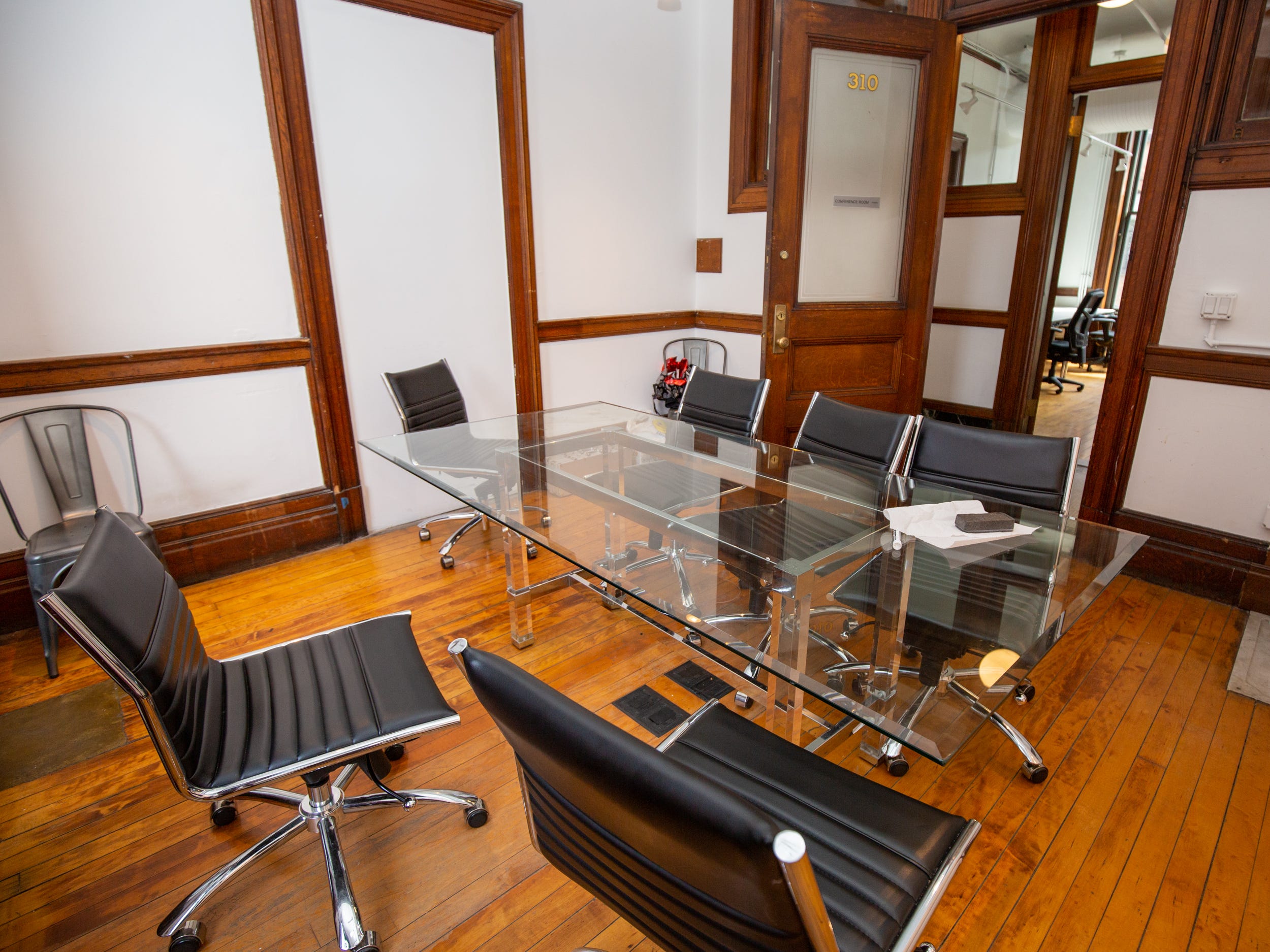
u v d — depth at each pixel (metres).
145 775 1.76
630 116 3.71
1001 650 1.23
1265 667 2.10
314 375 2.88
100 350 2.41
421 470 2.19
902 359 3.23
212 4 2.41
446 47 2.98
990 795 1.64
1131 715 1.92
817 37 2.65
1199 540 2.55
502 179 3.29
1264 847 1.49
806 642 1.26
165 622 1.23
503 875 1.46
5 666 2.21
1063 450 1.84
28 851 1.53
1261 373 2.34
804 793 1.08
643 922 0.88
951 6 2.87
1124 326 2.60
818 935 0.61
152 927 1.35
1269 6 2.18
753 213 3.80
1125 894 1.38
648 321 4.09
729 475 2.11
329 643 1.54
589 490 2.01
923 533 1.66
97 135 2.29
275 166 2.64
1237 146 2.27
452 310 3.27
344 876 1.34
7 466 2.31
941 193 3.04
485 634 2.37
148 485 2.60
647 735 1.85
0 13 2.07
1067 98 3.80
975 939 1.29
